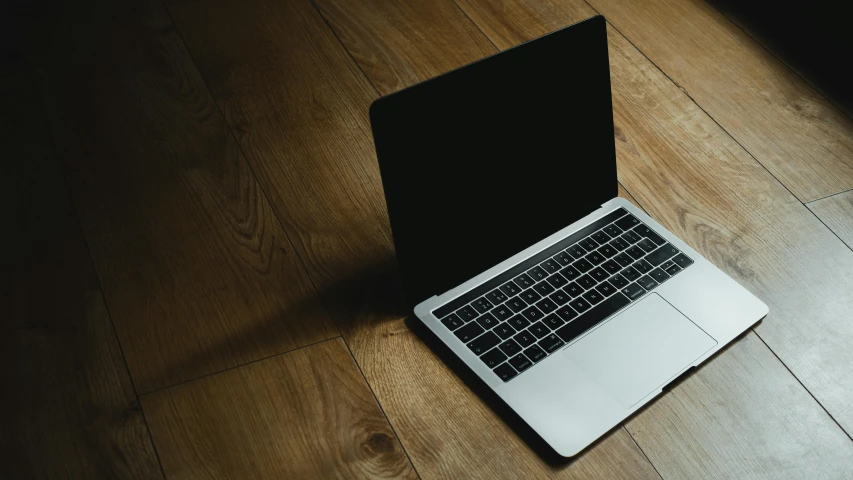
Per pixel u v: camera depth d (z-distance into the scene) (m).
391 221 0.85
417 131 0.84
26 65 1.23
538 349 0.87
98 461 0.80
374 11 1.38
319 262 0.99
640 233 1.00
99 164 1.09
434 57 1.30
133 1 1.36
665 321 0.91
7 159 1.09
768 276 1.00
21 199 1.04
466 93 0.87
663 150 1.17
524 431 0.83
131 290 0.95
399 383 0.87
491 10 1.40
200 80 1.23
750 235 1.05
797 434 0.85
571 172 0.98
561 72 0.94
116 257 0.98
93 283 0.95
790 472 0.82
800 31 1.39
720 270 0.97
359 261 0.99
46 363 0.87
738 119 1.23
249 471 0.80
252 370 0.88
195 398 0.85
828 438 0.85
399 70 1.28
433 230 0.88
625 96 1.25
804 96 1.27
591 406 0.83
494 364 0.86
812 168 1.16
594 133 0.99
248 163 1.11
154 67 1.25
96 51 1.26
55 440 0.81
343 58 1.29
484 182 0.91
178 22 1.33
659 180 1.12
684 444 0.83
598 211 1.02
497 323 0.89
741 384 0.88
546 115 0.94
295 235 1.02
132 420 0.83
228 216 1.04
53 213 1.03
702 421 0.85
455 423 0.84
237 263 0.98
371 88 1.24
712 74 1.30
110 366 0.87
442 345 0.90
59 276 0.96
